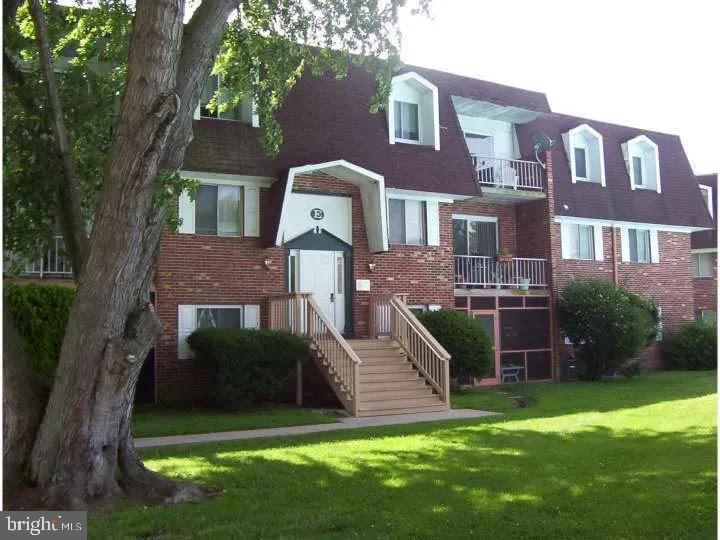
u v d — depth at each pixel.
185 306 15.70
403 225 18.97
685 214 26.33
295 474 8.18
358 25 12.11
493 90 22.47
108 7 11.21
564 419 12.60
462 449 9.68
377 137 18.72
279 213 16.14
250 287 16.47
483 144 22.86
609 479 7.73
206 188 16.30
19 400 6.90
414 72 19.62
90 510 6.61
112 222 6.70
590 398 16.30
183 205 15.85
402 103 19.75
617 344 20.70
